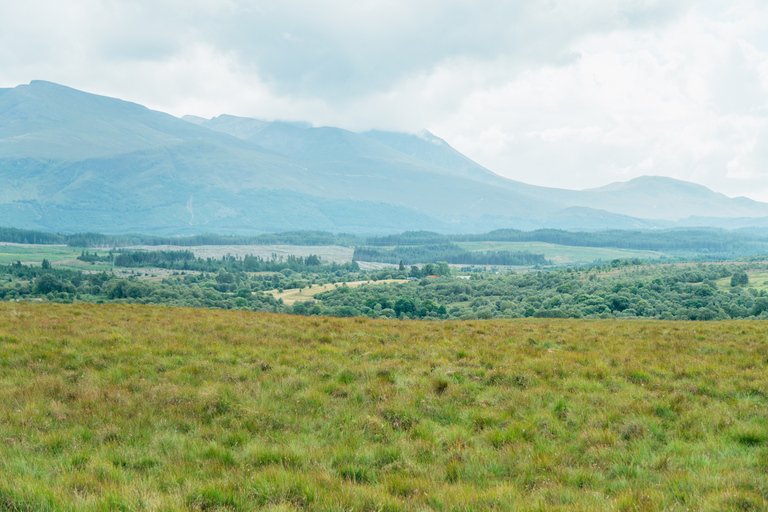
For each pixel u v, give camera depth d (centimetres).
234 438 1016
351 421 1132
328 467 877
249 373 1508
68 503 668
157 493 726
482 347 2075
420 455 965
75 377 1405
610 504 724
